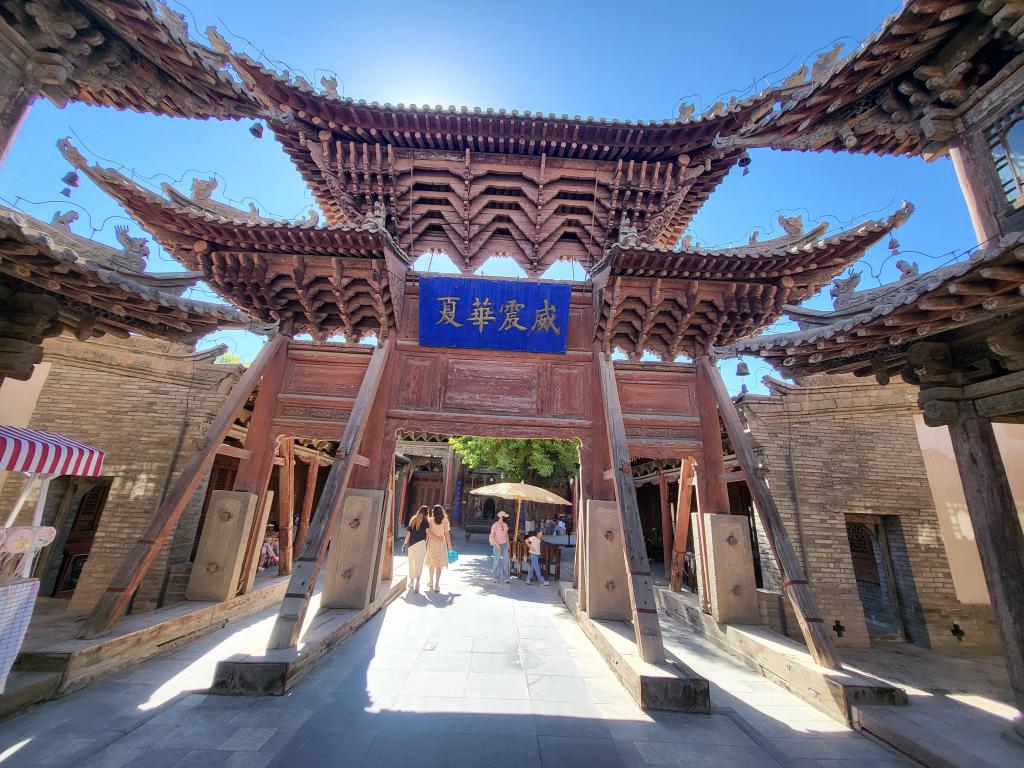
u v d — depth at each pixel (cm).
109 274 543
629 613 821
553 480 2814
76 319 638
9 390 950
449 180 1110
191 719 477
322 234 796
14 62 481
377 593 931
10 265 499
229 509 860
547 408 932
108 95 601
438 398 925
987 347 529
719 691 627
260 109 658
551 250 1175
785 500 995
